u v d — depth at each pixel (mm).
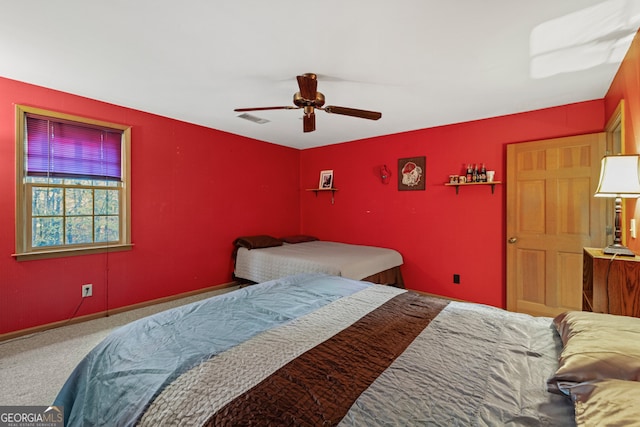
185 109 3287
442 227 3844
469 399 868
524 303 3211
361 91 2744
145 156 3375
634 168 1763
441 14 1671
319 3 1588
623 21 1724
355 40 1938
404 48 2029
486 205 3525
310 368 1023
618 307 1732
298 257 3600
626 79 2104
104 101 3047
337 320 1461
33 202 2705
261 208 4742
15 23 1759
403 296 1862
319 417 789
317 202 5223
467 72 2367
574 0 1550
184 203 3748
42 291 2730
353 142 4723
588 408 702
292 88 2721
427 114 3383
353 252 3936
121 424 896
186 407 850
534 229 3152
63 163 2844
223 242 4215
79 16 1697
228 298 1772
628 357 848
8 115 2537
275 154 4980
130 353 1157
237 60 2203
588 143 2863
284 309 1603
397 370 1019
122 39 1937
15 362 2225
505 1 1562
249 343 1200
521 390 909
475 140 3580
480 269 3570
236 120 3678
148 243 3422
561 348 1173
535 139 3203
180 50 2070
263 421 779
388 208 4336
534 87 2637
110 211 3174
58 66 2307
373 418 788
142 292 3379
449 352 1149
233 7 1624
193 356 1090
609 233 2779
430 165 3932
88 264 2996
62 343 2518
